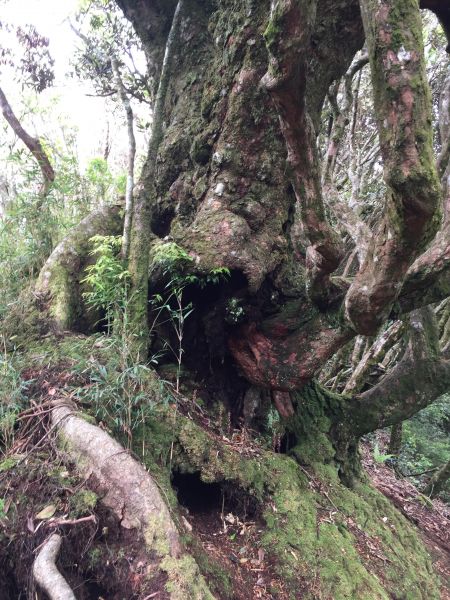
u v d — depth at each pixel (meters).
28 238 4.32
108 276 3.13
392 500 5.11
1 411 2.52
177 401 3.12
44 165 4.97
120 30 5.72
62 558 2.04
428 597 3.18
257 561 2.61
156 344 3.52
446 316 6.27
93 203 5.29
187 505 2.84
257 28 3.24
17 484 2.22
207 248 3.19
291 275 3.70
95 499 2.15
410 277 2.87
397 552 3.36
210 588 2.20
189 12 3.77
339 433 4.16
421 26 1.87
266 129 3.42
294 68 1.97
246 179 3.48
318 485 3.50
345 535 3.09
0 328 3.44
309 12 1.84
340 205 3.94
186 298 3.45
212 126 3.55
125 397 2.62
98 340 3.12
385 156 1.95
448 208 3.07
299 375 3.33
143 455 2.52
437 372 4.26
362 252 3.58
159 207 3.96
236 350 3.53
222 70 3.48
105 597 2.06
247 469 2.93
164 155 3.89
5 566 2.07
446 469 6.22
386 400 4.25
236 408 3.72
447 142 3.53
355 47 3.51
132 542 2.08
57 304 3.53
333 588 2.58
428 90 1.87
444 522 5.35
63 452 2.33
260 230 3.45
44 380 2.81
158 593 1.90
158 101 3.40
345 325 3.09
